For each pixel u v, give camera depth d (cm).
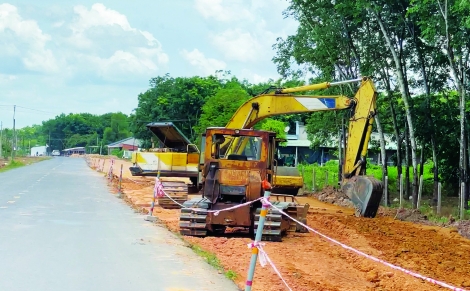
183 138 3106
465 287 1128
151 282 918
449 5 2466
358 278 1170
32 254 1114
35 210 1909
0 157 8844
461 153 2794
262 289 931
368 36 3281
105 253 1154
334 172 4853
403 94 2944
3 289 840
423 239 1805
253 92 7325
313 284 1034
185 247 1274
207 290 880
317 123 3969
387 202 3009
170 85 7612
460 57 2692
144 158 3038
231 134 1636
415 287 1093
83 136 18825
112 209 2072
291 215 1716
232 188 1585
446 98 3322
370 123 2262
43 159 10756
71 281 905
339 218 2184
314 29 3350
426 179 4325
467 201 2870
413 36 3050
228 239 1520
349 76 3538
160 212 2111
